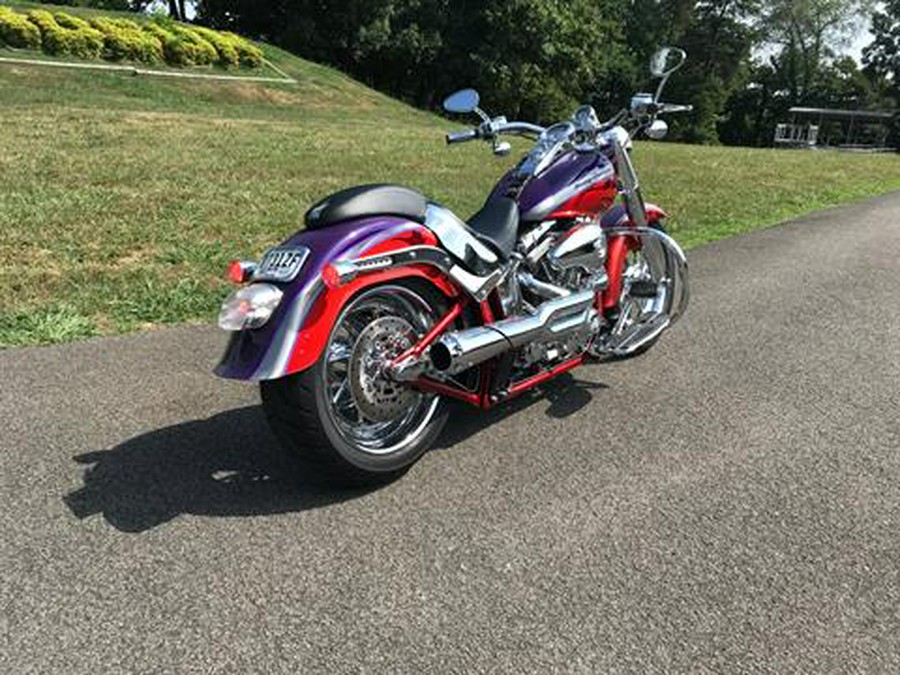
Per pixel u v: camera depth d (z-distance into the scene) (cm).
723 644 268
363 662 256
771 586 298
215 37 2952
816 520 342
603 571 304
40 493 349
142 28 2744
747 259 842
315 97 2906
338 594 289
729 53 6594
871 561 314
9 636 264
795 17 7356
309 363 320
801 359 536
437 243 369
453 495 357
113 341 529
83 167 1136
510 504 350
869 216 1182
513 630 272
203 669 252
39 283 628
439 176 1304
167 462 379
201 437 405
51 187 984
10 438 396
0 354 500
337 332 352
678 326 602
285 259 334
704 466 387
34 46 2422
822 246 923
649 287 493
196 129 1712
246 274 356
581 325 424
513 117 4697
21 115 1659
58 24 2561
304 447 335
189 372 483
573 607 284
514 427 427
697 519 341
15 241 736
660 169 1703
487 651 262
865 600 292
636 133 495
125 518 333
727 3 6469
